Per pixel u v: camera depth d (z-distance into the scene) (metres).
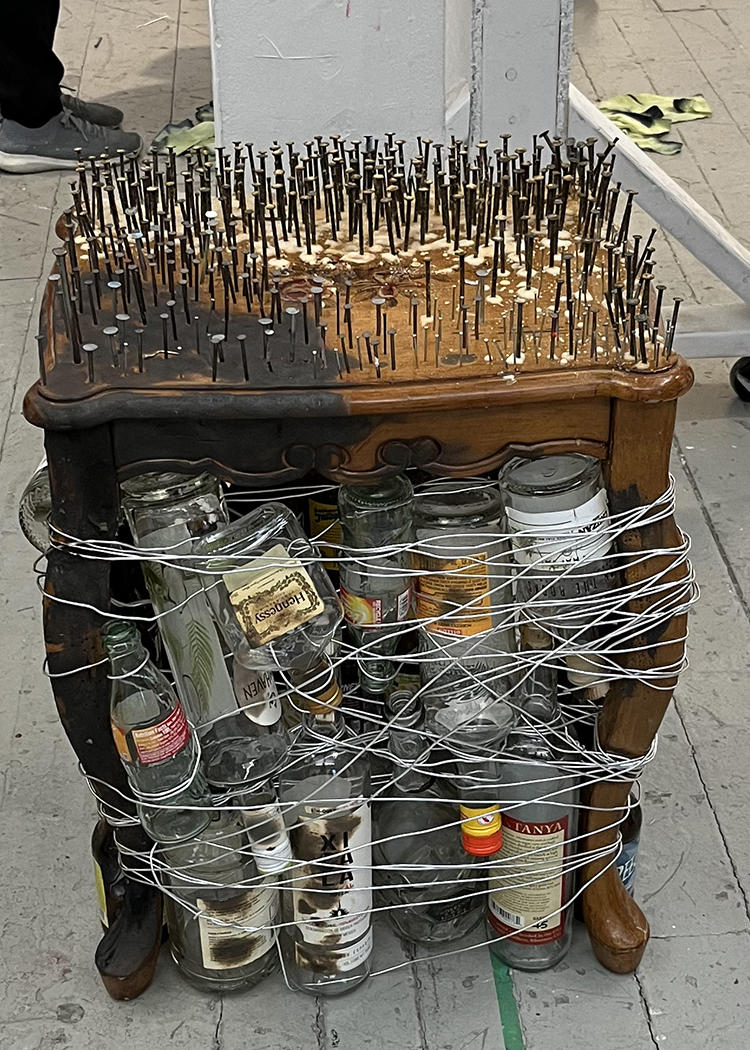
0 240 3.06
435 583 1.25
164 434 1.11
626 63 4.00
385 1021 1.37
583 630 1.21
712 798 1.62
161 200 1.41
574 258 1.31
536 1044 1.34
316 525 1.37
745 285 2.26
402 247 1.36
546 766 1.29
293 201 1.37
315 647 1.22
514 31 1.61
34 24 3.22
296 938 1.37
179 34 4.29
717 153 3.38
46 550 1.37
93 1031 1.37
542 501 1.19
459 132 1.81
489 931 1.45
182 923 1.38
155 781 1.23
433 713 1.30
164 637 1.25
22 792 1.65
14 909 1.50
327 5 1.62
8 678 1.84
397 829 1.42
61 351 1.15
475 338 1.17
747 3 4.47
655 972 1.41
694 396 2.46
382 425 1.12
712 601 1.95
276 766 1.27
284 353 1.15
